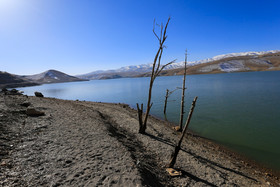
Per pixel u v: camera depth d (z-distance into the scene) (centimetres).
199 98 4756
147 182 650
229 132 2017
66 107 2092
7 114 1210
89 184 566
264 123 2302
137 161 808
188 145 1492
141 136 1510
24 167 614
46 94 8731
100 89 11281
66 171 632
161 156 1126
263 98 4153
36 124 1157
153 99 5200
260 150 1530
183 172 941
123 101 5088
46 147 824
